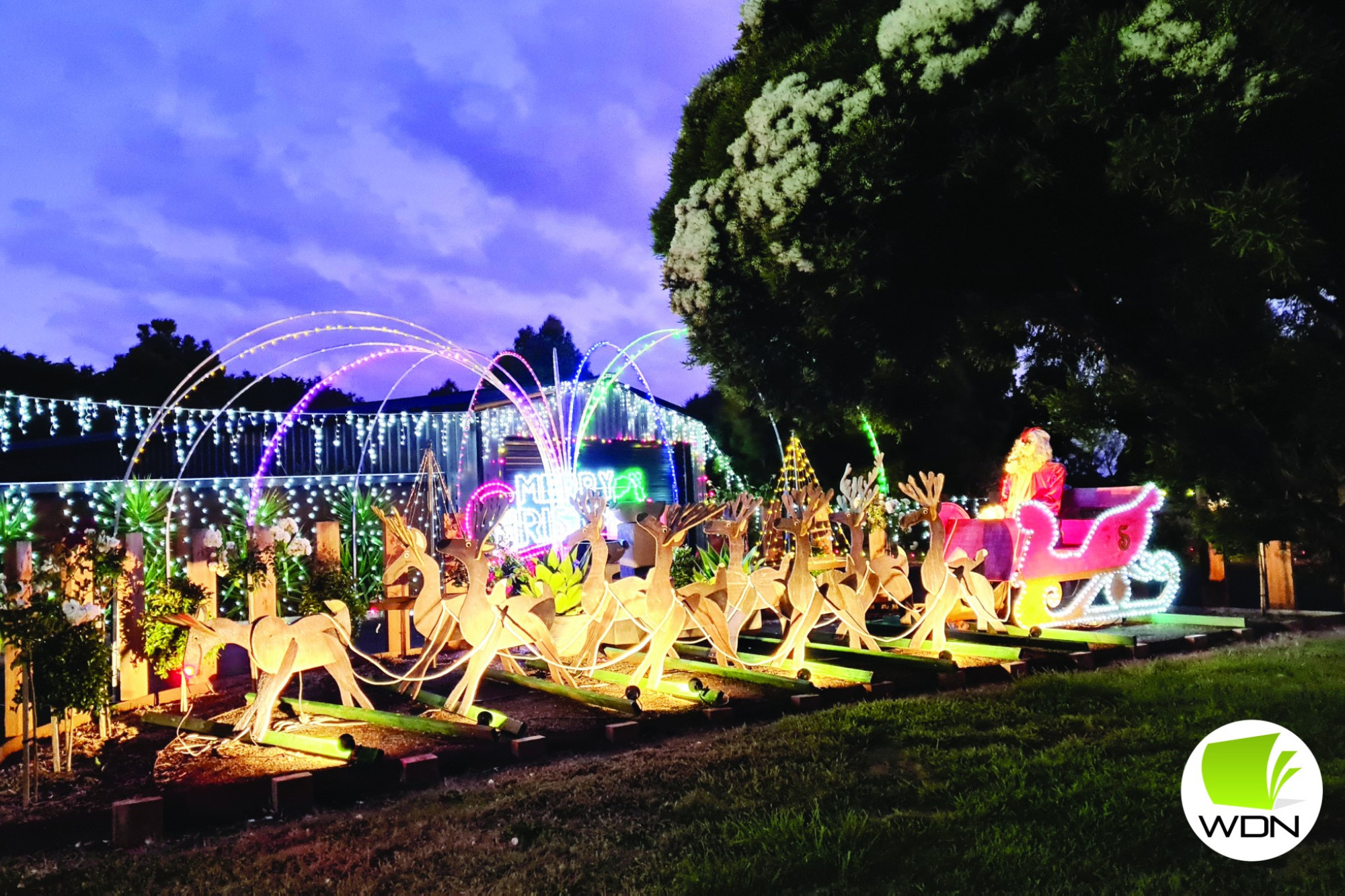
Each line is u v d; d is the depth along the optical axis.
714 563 11.35
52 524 13.64
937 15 7.31
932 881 4.01
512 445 18.12
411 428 17.73
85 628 5.63
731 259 9.59
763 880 3.96
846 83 8.07
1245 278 6.55
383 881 4.03
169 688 8.16
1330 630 10.24
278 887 4.00
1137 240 7.69
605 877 4.04
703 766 5.50
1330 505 7.10
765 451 21.36
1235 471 7.32
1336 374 6.85
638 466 20.05
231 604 9.09
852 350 9.77
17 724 6.20
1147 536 11.15
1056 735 6.11
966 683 7.83
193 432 17.16
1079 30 6.89
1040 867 4.09
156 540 9.70
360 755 5.35
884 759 5.66
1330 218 6.56
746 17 10.41
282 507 12.76
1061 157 7.31
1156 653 9.15
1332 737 5.68
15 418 25.83
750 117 8.52
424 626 6.93
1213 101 5.93
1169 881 3.93
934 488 9.13
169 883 4.08
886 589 9.23
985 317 10.52
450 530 10.11
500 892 3.88
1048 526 10.26
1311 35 5.76
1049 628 10.16
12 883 4.11
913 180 7.78
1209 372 7.45
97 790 5.30
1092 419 10.89
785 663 8.11
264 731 6.00
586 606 7.30
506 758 5.81
